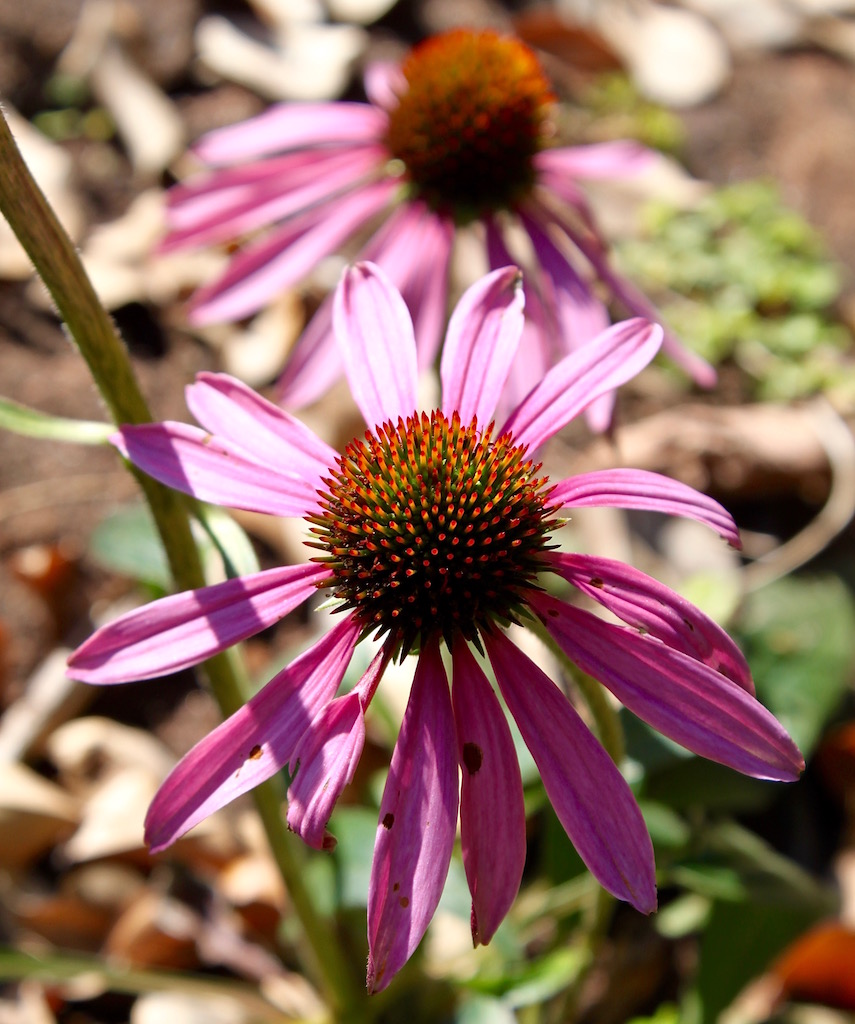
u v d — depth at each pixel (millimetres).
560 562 245
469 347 258
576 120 615
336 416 419
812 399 498
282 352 473
